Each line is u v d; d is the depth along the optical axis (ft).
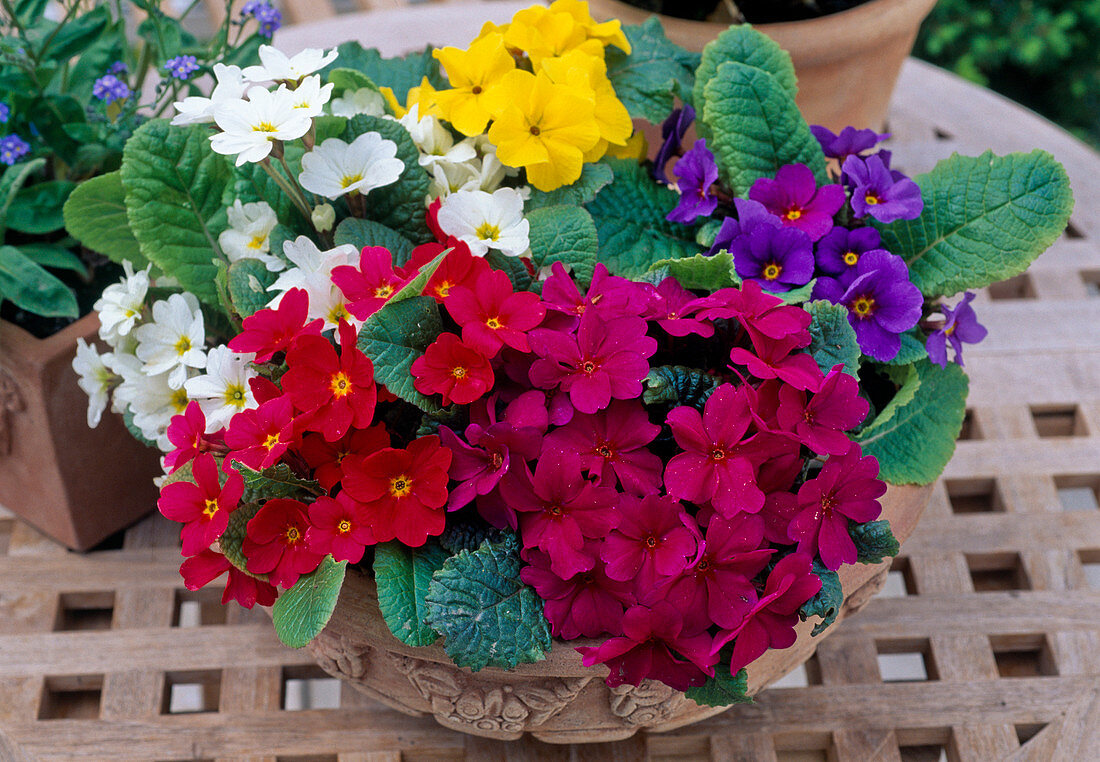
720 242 2.35
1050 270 2.97
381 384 2.20
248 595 2.20
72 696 2.55
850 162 2.33
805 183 2.36
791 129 2.43
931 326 2.40
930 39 5.25
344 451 2.17
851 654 2.53
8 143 2.47
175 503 2.15
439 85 2.63
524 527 2.15
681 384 2.19
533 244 2.35
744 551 2.11
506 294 2.18
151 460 2.65
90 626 2.63
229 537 2.17
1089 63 5.44
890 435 2.36
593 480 2.15
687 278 2.31
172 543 2.68
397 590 2.13
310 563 2.16
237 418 2.15
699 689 2.14
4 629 2.56
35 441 2.54
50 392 2.48
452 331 2.25
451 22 3.28
